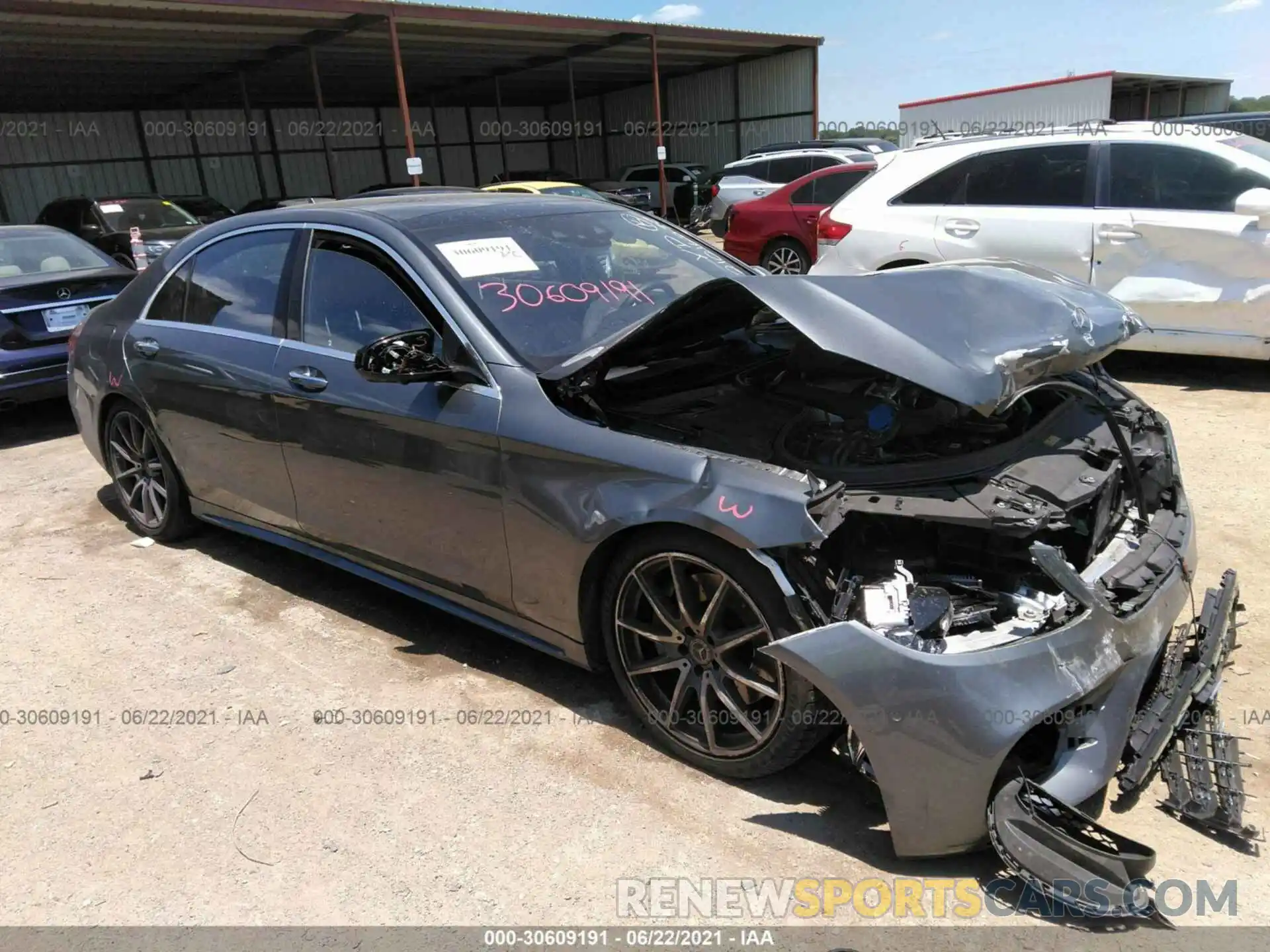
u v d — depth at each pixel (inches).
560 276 130.6
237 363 144.3
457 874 91.0
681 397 125.3
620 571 103.5
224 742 114.7
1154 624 93.7
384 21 697.0
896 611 87.3
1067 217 242.7
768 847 92.2
